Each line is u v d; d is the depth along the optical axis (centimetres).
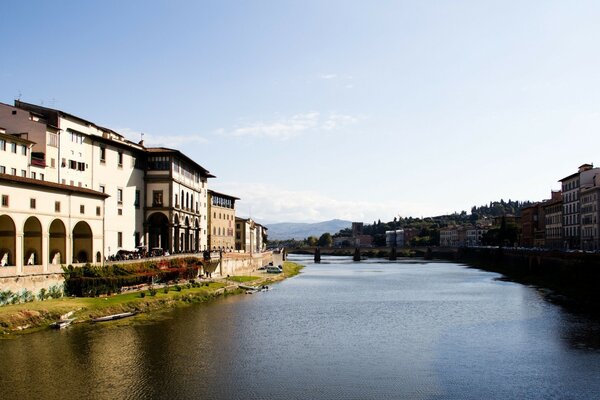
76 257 8606
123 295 8494
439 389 4569
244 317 7938
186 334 6562
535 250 15825
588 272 10775
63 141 9162
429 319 7950
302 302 9919
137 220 11250
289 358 5553
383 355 5700
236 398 4319
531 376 4922
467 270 19862
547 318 7850
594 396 4397
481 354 5722
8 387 4475
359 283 14388
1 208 6669
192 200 13562
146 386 4559
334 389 4559
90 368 5022
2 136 7694
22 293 6950
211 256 12625
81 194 8294
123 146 10706
